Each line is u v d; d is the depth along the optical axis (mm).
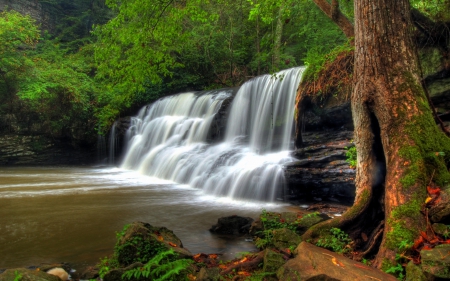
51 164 20219
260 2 10711
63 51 26203
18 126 19969
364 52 4844
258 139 13930
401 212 3979
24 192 10703
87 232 6469
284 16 11547
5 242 5879
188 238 6148
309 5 17344
